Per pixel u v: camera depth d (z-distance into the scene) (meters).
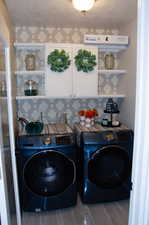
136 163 0.84
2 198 1.11
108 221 2.05
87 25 2.57
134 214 0.87
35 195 2.14
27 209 2.16
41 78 2.76
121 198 2.38
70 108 2.88
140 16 0.76
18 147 2.06
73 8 1.99
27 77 2.73
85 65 2.43
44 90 2.71
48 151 2.07
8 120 1.67
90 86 2.52
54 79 2.43
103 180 2.29
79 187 2.48
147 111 0.76
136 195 0.85
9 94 1.68
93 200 2.31
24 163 2.06
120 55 2.79
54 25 2.56
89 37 2.39
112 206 2.31
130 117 2.50
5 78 1.58
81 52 2.41
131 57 2.43
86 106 2.92
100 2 1.85
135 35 2.29
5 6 1.83
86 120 2.58
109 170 2.30
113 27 2.67
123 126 2.58
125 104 2.67
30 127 2.26
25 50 2.67
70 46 2.41
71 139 2.18
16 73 2.48
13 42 2.39
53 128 2.51
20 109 2.77
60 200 2.21
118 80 2.91
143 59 0.76
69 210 2.24
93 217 2.12
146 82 0.76
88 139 2.20
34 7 1.95
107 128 2.47
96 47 2.47
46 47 2.37
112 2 1.84
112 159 2.27
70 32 2.70
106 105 2.69
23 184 2.10
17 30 2.59
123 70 2.62
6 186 1.25
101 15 2.20
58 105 2.85
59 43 2.54
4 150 1.32
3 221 1.14
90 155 2.19
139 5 0.77
